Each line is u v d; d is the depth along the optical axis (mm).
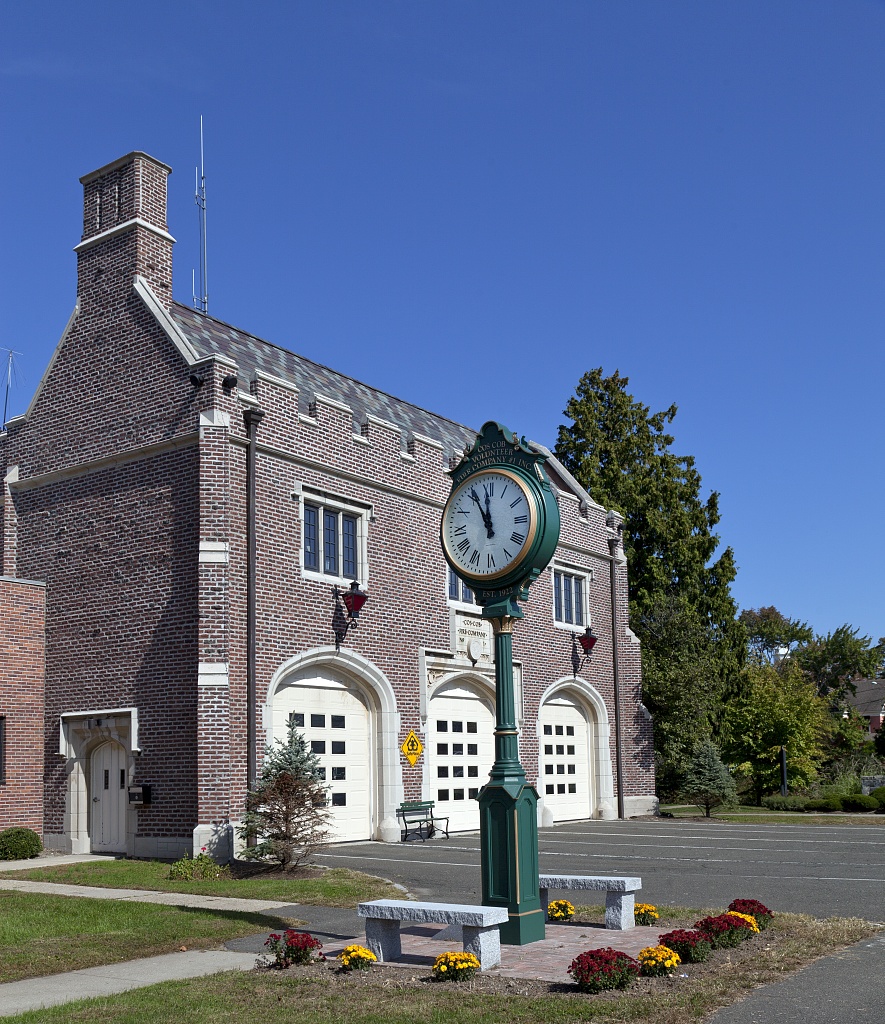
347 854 19969
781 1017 7672
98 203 23438
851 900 13445
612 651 33375
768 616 84688
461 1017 7973
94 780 21688
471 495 11656
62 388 23109
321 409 22672
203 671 19328
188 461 20578
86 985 9539
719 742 40844
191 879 16797
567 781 30672
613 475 43469
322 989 9039
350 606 22516
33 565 22938
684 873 16688
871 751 54719
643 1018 7797
